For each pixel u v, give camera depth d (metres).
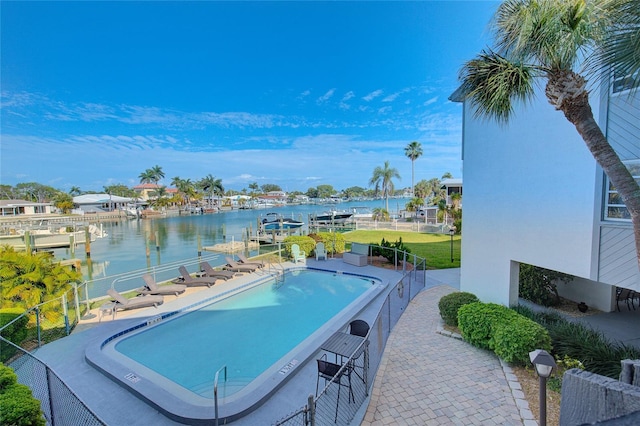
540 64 4.71
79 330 8.63
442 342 7.51
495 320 6.69
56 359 7.12
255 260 18.20
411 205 48.12
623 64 4.01
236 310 10.82
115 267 21.83
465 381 5.79
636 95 5.44
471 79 5.23
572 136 6.71
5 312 7.74
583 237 6.55
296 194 150.62
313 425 3.99
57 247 30.62
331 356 7.22
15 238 30.09
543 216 7.47
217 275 13.91
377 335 6.71
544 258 7.45
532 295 10.12
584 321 8.59
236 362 7.33
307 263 17.12
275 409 5.37
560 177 7.01
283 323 9.72
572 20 4.14
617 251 5.91
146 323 9.26
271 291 12.97
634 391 3.26
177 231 43.41
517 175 8.14
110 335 8.27
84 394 5.90
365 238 26.61
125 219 64.56
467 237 10.07
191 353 7.76
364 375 5.44
